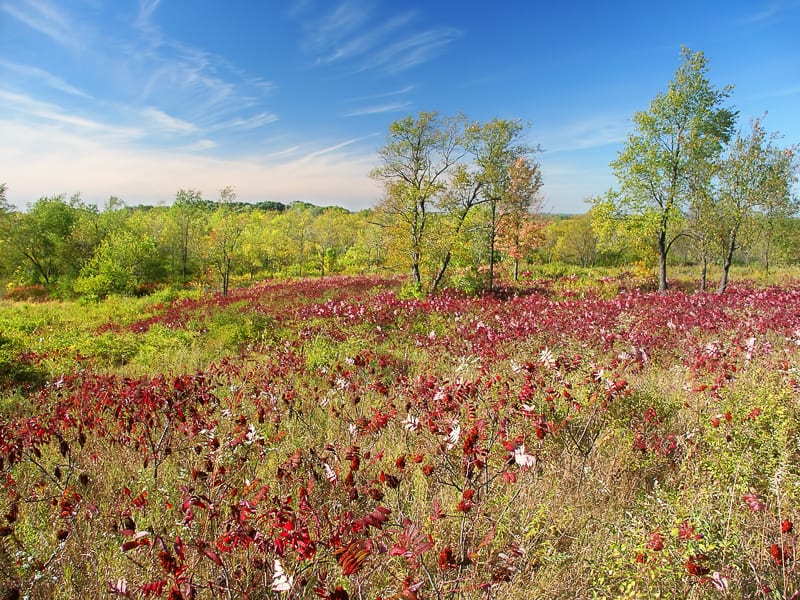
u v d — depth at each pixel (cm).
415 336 1115
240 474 380
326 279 3609
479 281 2461
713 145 2184
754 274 3109
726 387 526
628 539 283
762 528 279
